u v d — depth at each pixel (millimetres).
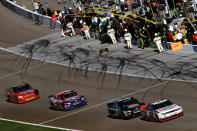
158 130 71125
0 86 142000
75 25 193125
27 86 122312
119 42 165750
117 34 162875
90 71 140250
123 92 112312
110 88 118500
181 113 78188
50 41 192375
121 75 128625
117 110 85562
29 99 117312
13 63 167750
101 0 177250
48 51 177000
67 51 171250
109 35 165000
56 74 144875
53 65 156250
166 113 76250
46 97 121062
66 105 100750
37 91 120562
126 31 153500
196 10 131250
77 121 90688
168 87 107000
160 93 103688
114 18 160625
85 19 182875
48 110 106125
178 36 134125
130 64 137250
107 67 140125
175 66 123250
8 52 184875
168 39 141125
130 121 82312
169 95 100125
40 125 90688
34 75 148625
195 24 131875
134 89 112750
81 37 187875
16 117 102938
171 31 136625
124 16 153250
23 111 108500
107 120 87500
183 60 126875
